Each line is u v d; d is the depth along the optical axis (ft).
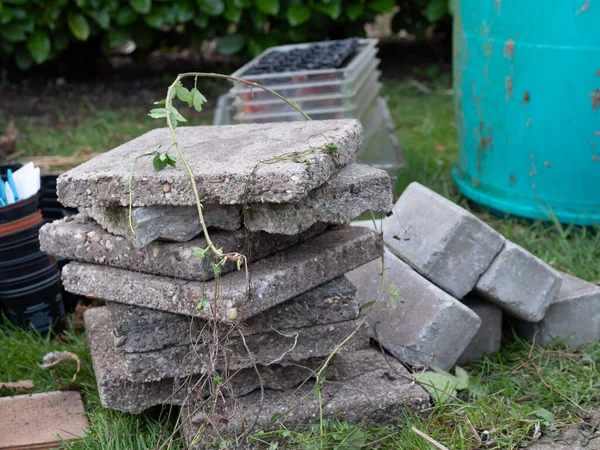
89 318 8.92
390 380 7.80
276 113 12.67
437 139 16.16
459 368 8.37
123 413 7.89
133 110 18.84
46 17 18.42
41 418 8.08
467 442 7.31
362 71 13.94
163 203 6.65
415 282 8.52
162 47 20.70
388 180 7.22
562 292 9.20
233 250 6.98
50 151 15.96
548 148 11.24
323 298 7.32
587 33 10.44
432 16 19.30
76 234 7.41
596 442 7.31
